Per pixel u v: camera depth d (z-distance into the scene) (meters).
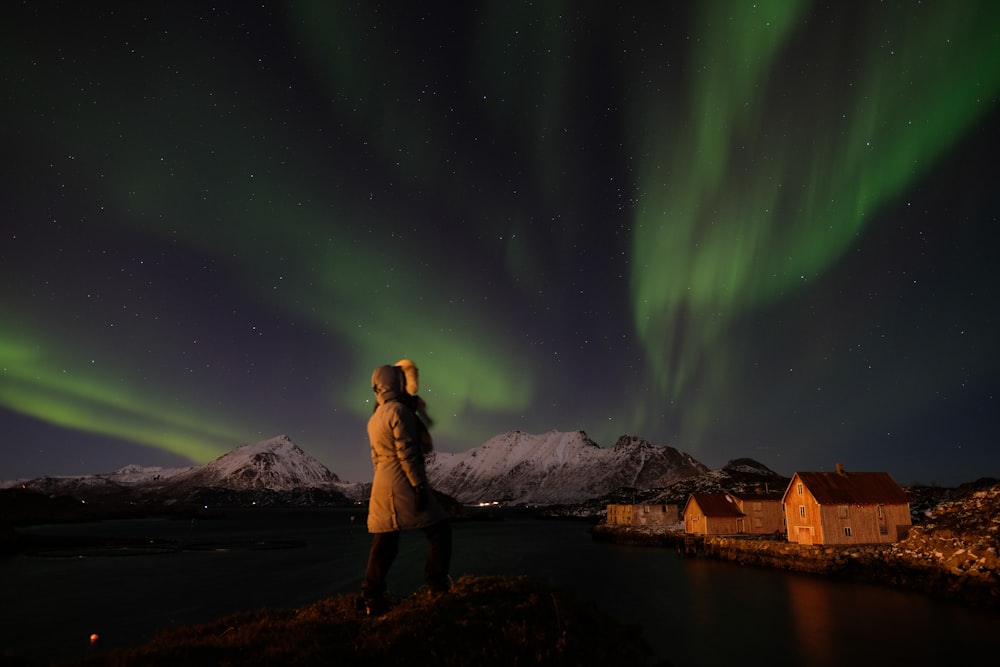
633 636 10.56
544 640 8.09
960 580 46.06
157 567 75.06
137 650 6.85
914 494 81.31
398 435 7.26
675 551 90.31
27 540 113.31
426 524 7.57
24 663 12.05
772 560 65.81
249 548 105.00
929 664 29.38
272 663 6.28
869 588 50.69
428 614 7.86
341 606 8.83
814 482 64.06
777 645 32.66
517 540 123.56
